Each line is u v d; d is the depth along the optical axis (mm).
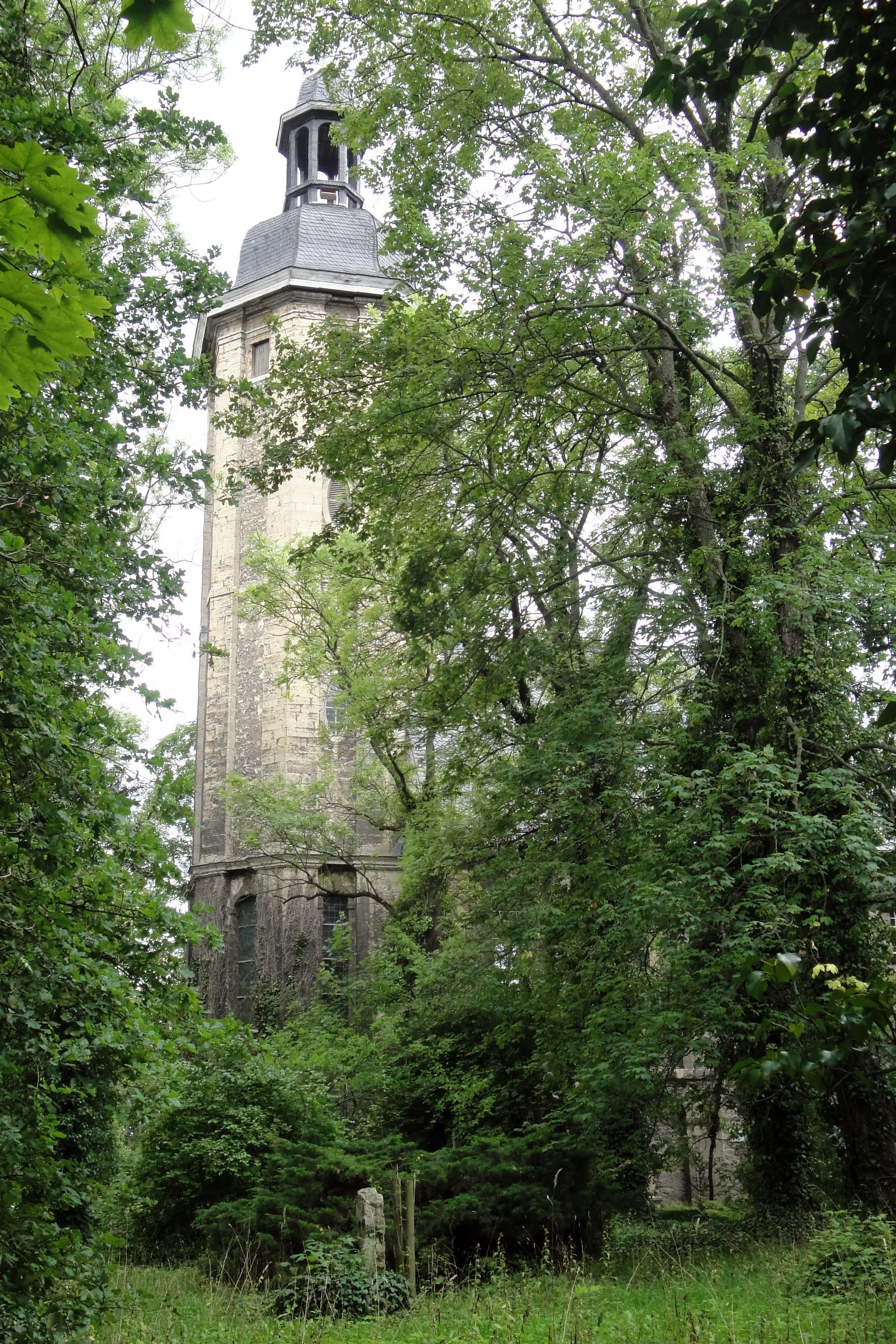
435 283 17859
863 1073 4199
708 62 5660
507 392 17344
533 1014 18812
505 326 16062
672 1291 11125
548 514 20375
